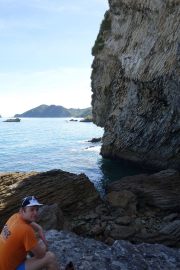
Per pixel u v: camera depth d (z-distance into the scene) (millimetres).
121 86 46938
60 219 19422
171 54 34031
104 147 52375
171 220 21875
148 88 38656
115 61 48188
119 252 11414
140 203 24578
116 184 28188
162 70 35125
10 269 7176
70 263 8602
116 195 24359
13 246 7145
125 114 45281
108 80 51781
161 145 41219
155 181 27734
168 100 36906
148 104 40188
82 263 10602
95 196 24141
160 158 41844
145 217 22391
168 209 23438
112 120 49469
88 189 24297
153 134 41531
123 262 10891
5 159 58062
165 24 35406
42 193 23062
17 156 62000
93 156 57250
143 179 28516
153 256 11477
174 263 11219
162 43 35875
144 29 39969
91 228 20500
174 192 25344
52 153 65000
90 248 11617
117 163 48469
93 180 36906
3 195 22531
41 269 7559
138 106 42125
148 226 20844
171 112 37688
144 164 44219
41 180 24625
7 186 23797
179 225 18812
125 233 19078
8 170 47094
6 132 151000
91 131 152625
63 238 12211
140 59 39688
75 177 24891
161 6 35812
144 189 25500
